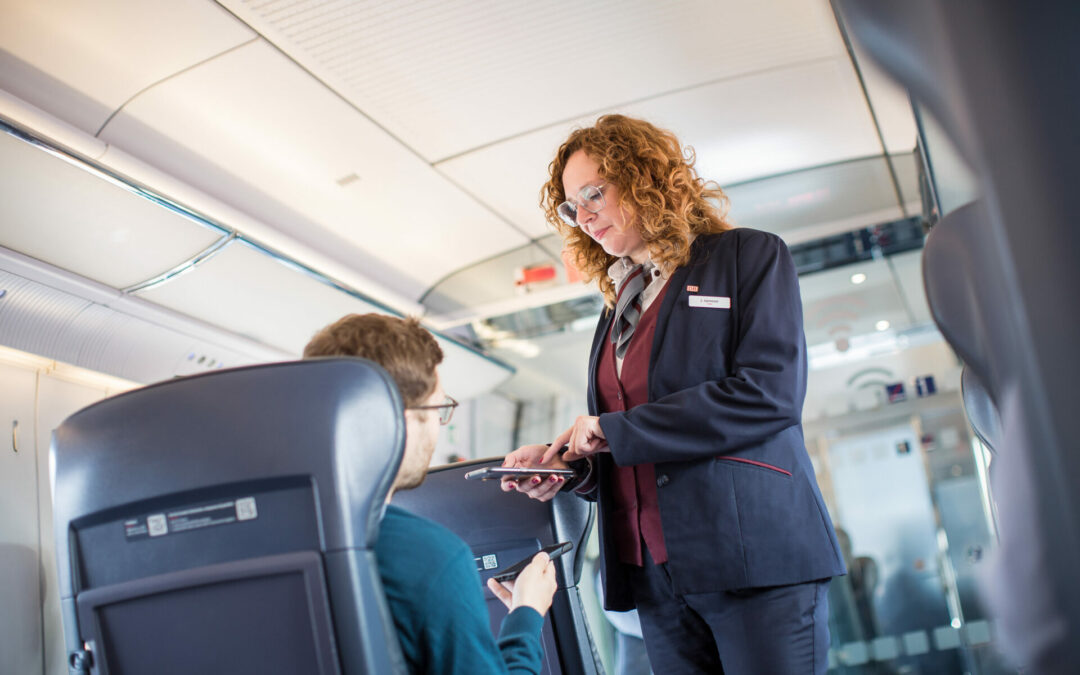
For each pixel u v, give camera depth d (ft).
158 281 14.26
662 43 12.84
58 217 12.01
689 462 6.06
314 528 3.75
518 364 26.22
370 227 16.98
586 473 6.95
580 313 22.52
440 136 14.48
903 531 28.86
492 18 11.53
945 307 1.40
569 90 13.69
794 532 5.93
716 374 6.25
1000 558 1.31
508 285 20.61
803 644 5.85
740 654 5.92
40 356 13.47
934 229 1.43
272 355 18.34
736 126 16.15
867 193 19.57
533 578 5.22
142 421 3.95
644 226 6.61
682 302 6.47
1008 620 1.29
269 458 3.76
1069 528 1.15
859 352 28.09
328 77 12.34
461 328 22.54
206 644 3.85
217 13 10.66
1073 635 1.17
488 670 4.00
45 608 13.01
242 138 13.41
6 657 12.11
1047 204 1.18
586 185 6.84
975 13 1.25
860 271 23.86
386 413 3.86
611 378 6.90
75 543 4.05
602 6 11.69
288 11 10.78
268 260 15.46
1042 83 1.21
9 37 10.41
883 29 1.35
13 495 12.84
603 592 6.75
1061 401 1.15
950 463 28.76
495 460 7.54
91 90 11.54
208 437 3.83
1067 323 1.15
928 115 1.36
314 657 3.73
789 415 5.88
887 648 28.19
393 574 4.07
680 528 5.99
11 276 12.03
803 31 13.05
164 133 12.78
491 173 16.01
